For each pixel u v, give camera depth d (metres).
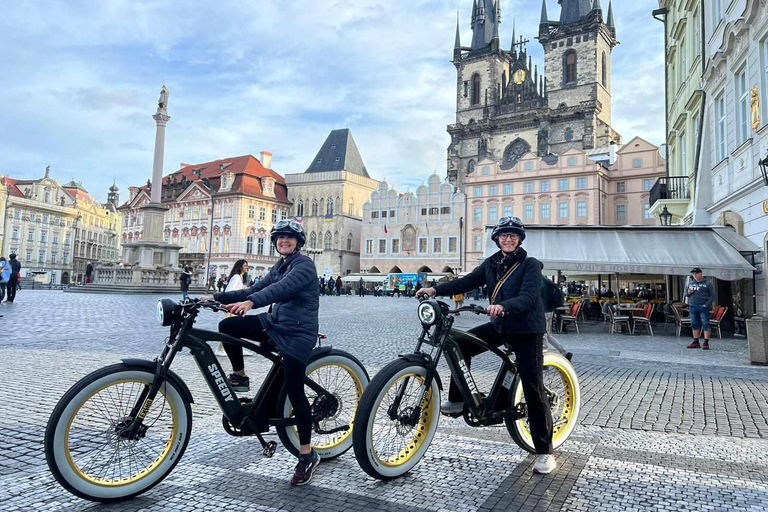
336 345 12.02
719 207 17.52
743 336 15.42
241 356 4.12
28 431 4.97
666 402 6.76
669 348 12.78
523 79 83.00
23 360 8.73
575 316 17.08
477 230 68.56
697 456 4.64
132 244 39.72
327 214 83.75
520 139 80.19
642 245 16.33
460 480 4.03
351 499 3.66
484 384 4.82
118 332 13.14
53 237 102.44
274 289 3.73
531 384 4.18
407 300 44.38
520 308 4.00
